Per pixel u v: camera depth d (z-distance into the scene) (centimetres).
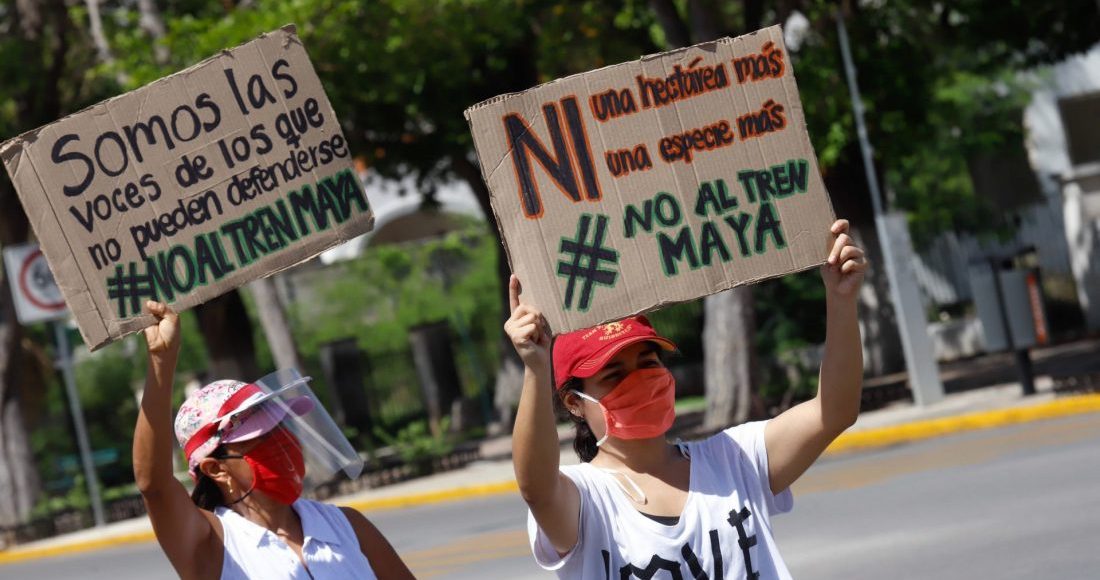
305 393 621
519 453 545
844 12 3114
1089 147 4584
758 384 2980
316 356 5166
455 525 2394
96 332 592
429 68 3088
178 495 575
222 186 606
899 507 1681
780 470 598
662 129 591
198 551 584
